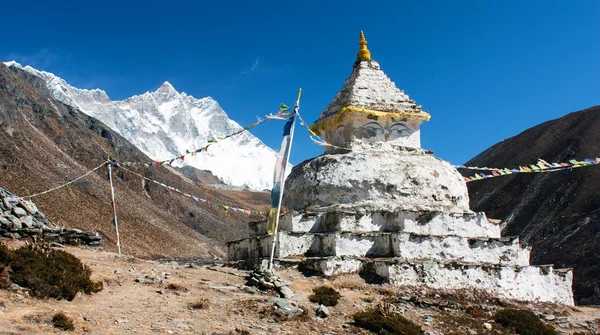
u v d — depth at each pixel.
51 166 87.00
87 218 72.12
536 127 101.75
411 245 19.81
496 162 97.00
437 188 22.55
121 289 14.51
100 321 11.61
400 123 24.64
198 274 17.77
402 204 21.73
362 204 21.59
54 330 10.59
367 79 25.02
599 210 60.91
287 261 19.33
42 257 13.96
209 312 13.49
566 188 72.00
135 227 80.94
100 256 19.05
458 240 20.53
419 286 18.59
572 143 82.38
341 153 24.05
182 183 135.75
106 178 105.12
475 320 16.59
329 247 19.98
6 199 21.17
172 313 12.95
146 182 116.12
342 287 17.81
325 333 13.45
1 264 12.85
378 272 18.81
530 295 20.09
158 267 18.17
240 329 12.41
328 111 25.86
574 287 45.53
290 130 19.25
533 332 16.25
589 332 17.38
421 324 15.52
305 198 22.73
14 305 11.55
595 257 49.62
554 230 64.38
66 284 12.94
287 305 14.89
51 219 62.88
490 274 19.59
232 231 120.69
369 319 14.41
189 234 98.25
